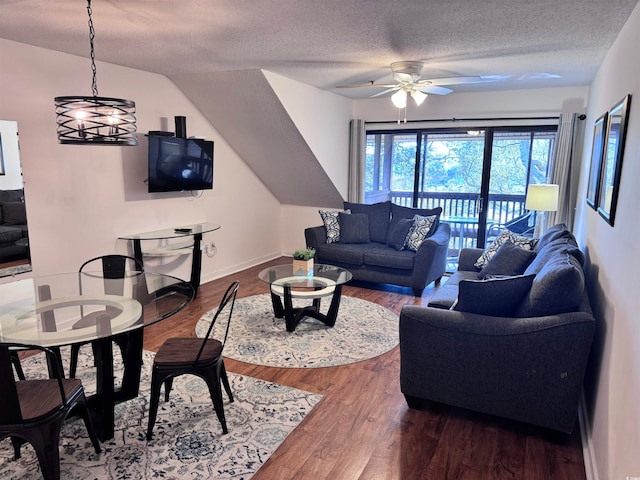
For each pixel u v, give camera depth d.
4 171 3.36
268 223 6.64
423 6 2.42
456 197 6.13
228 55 3.68
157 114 4.61
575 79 4.65
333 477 2.11
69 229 3.85
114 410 2.57
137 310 2.45
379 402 2.77
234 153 5.77
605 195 2.70
